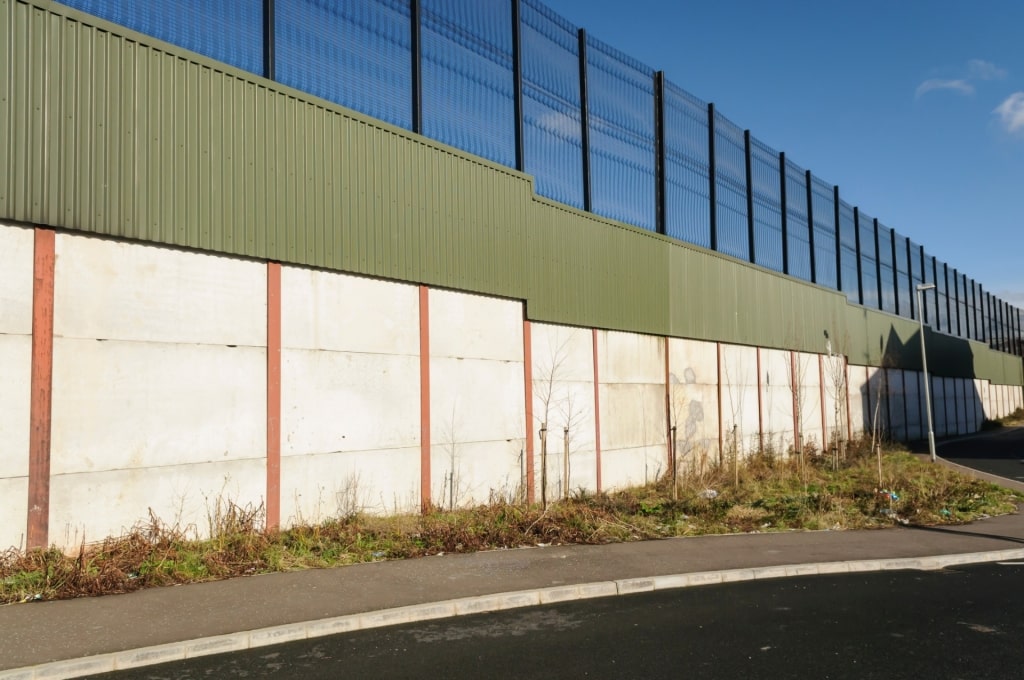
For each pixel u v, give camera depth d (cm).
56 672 613
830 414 3011
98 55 941
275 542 1042
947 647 729
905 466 2522
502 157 1562
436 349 1355
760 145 2634
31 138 877
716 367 2252
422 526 1184
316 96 1197
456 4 1489
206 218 1030
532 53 1670
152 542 941
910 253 4238
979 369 5547
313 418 1150
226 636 698
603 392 1773
